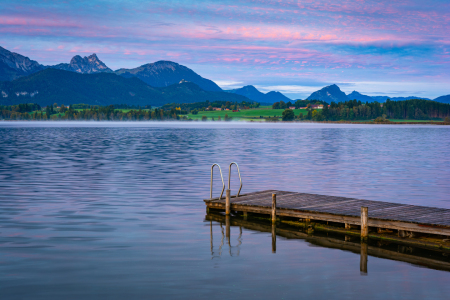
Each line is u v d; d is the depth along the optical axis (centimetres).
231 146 6762
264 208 2044
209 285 1219
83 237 1675
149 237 1695
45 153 5447
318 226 1953
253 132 13075
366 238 1723
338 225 1944
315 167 3975
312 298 1142
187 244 1622
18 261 1391
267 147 6538
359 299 1140
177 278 1266
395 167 3975
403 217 1770
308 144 7275
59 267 1341
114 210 2164
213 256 1489
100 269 1329
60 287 1190
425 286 1244
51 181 3103
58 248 1530
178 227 1873
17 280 1235
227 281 1252
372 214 1836
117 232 1755
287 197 2294
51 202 2347
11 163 4262
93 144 7250
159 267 1356
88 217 2005
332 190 2764
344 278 1302
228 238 1742
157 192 2684
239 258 1475
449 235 1598
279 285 1229
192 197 2541
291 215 1970
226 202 2112
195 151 5781
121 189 2781
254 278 1283
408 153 5506
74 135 10744
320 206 2033
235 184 3005
